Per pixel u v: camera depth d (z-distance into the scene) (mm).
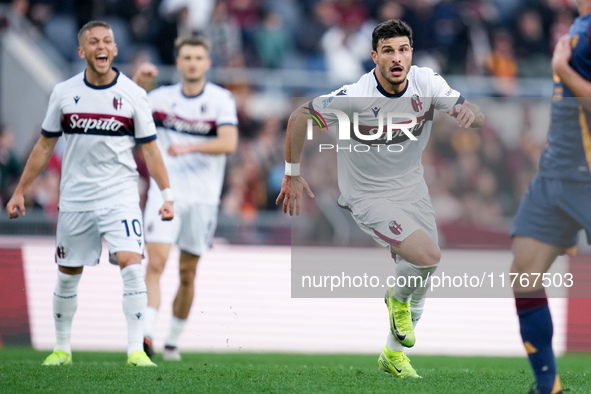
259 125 45344
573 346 33625
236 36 51000
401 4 52281
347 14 53344
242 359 28594
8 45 45594
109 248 21469
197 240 27391
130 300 21422
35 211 38969
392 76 17938
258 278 34844
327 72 52031
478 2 53938
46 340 34406
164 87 28297
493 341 34250
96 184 21297
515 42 53625
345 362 28016
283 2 53594
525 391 15695
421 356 32375
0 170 39062
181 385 15984
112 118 21109
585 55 14742
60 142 40781
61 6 51625
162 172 21828
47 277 34594
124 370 18547
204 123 27750
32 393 14820
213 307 34719
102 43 20562
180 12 49781
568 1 55719
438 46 51750
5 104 45250
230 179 42062
